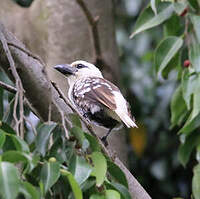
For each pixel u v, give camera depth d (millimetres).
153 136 16219
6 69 8023
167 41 10203
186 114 10781
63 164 6594
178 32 11070
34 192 5484
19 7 13570
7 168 5348
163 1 10375
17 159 5715
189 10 10367
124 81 16047
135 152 16266
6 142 6324
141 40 16219
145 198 8203
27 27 13094
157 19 10320
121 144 12500
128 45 16375
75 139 6445
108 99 10078
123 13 16828
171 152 16203
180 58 10945
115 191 6402
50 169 5879
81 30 12805
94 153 6375
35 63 7938
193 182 9742
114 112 10273
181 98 10641
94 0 13125
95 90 10453
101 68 12805
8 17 13305
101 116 10500
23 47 8062
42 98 7844
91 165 6469
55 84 7297
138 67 16141
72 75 12102
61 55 12734
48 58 12828
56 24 12844
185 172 16281
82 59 12719
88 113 10555
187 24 10211
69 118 6969
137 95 16031
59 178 6340
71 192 6340
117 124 10633
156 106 16016
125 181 6855
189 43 10086
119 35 16406
